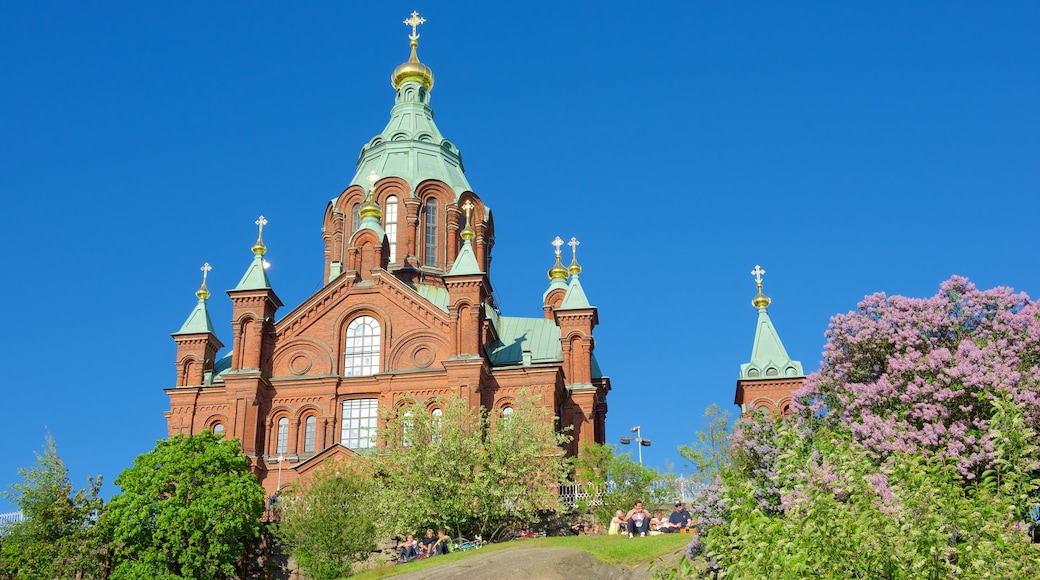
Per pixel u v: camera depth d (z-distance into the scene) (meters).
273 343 69.44
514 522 54.09
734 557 25.94
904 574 22.81
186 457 53.72
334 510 52.69
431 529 52.53
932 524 23.36
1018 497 25.38
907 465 25.70
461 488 52.06
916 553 22.89
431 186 81.00
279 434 67.44
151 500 52.41
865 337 46.84
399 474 53.47
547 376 66.69
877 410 43.75
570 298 73.19
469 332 66.50
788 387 70.31
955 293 47.78
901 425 39.62
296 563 54.94
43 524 50.41
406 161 82.44
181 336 72.06
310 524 52.16
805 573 23.58
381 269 70.19
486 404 66.56
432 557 44.41
